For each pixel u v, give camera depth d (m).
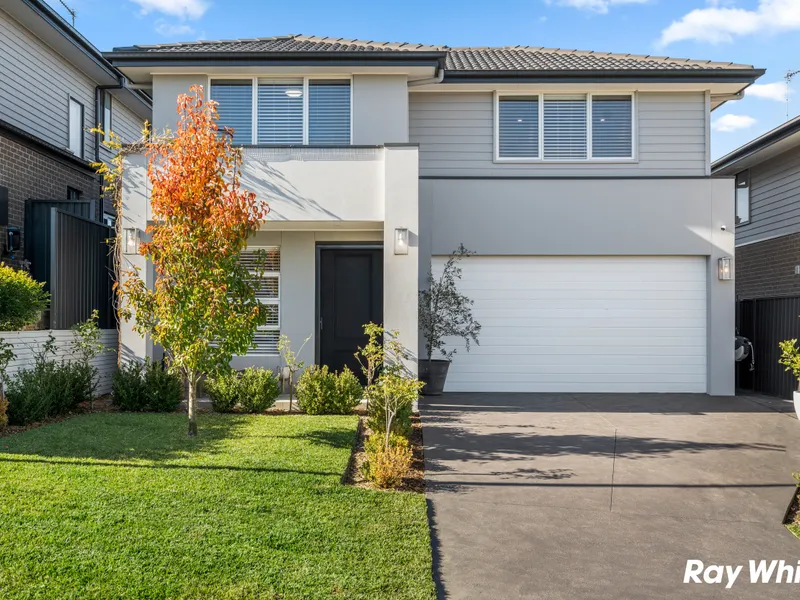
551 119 13.89
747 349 13.83
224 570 4.15
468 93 13.91
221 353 7.57
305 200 10.72
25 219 12.57
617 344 13.27
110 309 12.27
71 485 5.57
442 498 6.12
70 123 15.89
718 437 8.86
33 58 14.26
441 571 4.60
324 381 9.80
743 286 18.69
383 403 8.41
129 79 12.97
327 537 4.77
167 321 7.43
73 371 9.70
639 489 6.55
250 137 12.71
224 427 8.43
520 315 13.27
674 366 13.23
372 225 11.41
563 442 8.45
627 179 13.15
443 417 10.12
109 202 17.59
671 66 13.78
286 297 12.49
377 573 4.27
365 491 5.89
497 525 5.50
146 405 9.82
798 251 15.73
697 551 5.10
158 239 7.45
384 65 12.36
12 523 4.68
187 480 5.85
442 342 12.77
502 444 8.28
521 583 4.45
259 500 5.42
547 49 16.06
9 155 12.62
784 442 8.58
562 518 5.71
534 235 13.14
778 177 16.73
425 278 13.09
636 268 13.28
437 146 13.92
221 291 7.32
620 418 10.20
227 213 7.46
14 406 8.20
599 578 4.57
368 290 12.66
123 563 4.16
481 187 13.17
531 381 13.23
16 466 6.10
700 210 13.12
